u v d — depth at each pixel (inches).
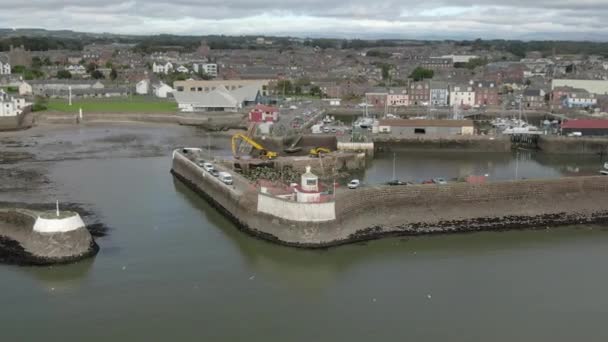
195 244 3115.2
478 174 5147.6
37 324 2262.6
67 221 2861.7
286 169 4960.6
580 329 2294.5
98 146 6190.9
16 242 2915.8
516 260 2952.8
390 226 3292.3
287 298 2518.5
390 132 6722.4
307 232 3083.2
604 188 3735.2
